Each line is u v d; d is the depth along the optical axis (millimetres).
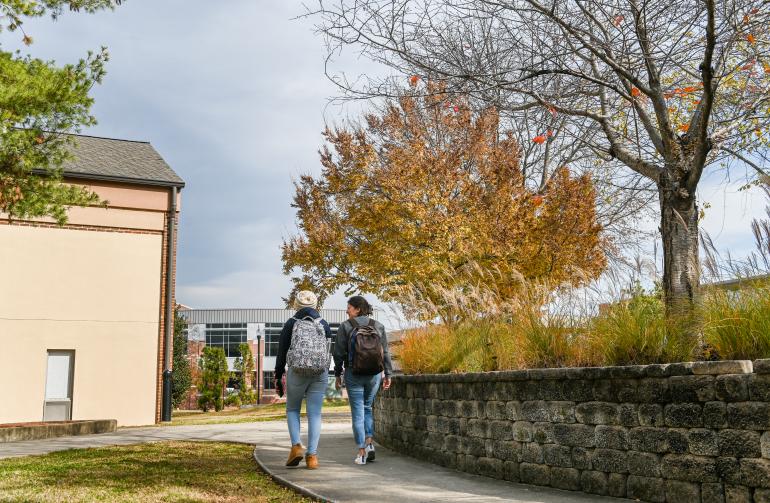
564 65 7820
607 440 5598
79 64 12070
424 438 8281
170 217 20953
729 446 4633
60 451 9883
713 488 4719
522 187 15734
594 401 5742
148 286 20312
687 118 9523
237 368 48281
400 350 9828
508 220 15234
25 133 11516
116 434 13578
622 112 8930
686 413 4945
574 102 8945
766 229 5977
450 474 7078
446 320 9719
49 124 12078
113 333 19641
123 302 19906
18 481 6691
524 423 6492
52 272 19203
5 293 18578
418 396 8531
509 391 6711
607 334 6336
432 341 9258
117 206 20234
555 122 8914
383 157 18141
